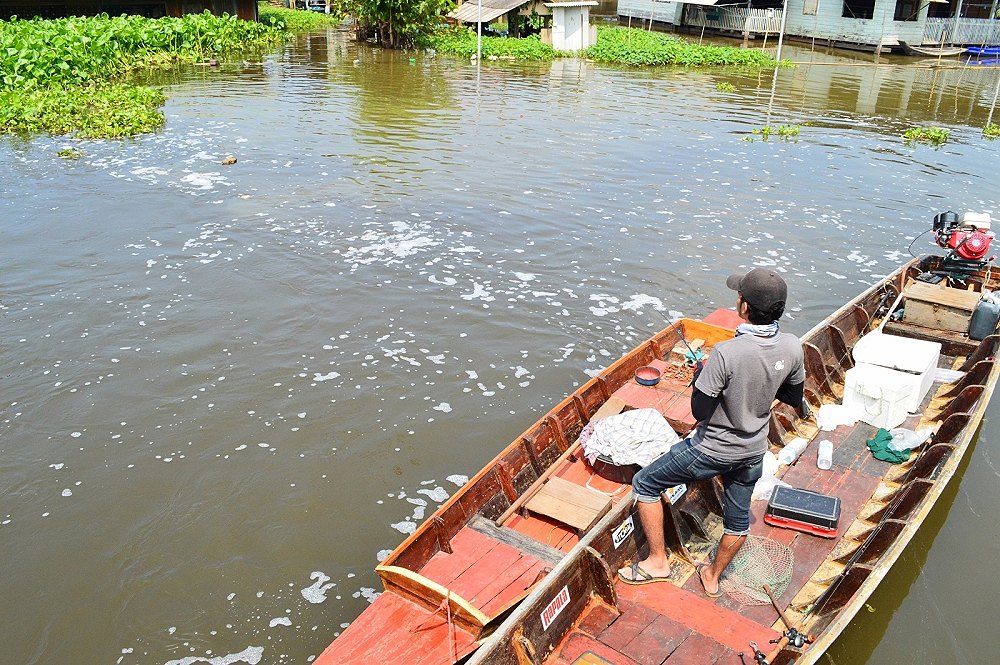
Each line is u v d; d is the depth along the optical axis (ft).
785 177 57.31
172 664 18.30
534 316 34.86
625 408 24.12
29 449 25.55
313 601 20.04
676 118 77.61
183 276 37.83
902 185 56.18
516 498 21.22
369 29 131.44
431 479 24.47
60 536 22.07
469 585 17.81
